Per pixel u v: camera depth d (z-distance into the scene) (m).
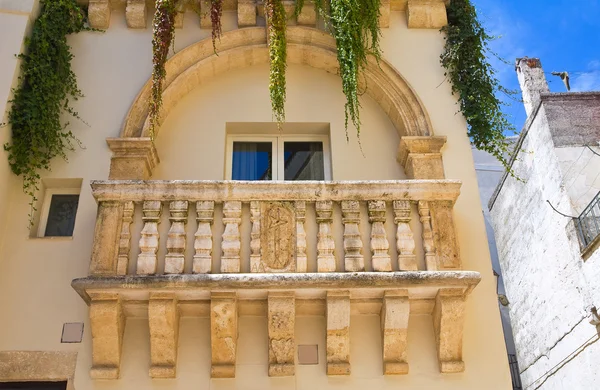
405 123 8.85
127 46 9.33
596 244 10.48
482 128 8.82
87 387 7.03
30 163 8.16
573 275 11.55
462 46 9.34
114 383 7.05
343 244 7.41
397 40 9.52
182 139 8.88
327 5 9.27
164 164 8.68
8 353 7.19
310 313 7.41
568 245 11.75
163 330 7.05
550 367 12.79
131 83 9.04
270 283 6.98
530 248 13.84
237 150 9.24
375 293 7.25
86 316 7.43
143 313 7.33
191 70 9.07
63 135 8.42
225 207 7.50
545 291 13.01
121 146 8.39
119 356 7.12
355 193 7.62
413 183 7.66
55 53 8.77
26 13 8.73
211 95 9.26
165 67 8.97
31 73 8.41
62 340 7.28
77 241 7.88
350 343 7.33
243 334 7.33
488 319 7.59
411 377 7.18
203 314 7.36
